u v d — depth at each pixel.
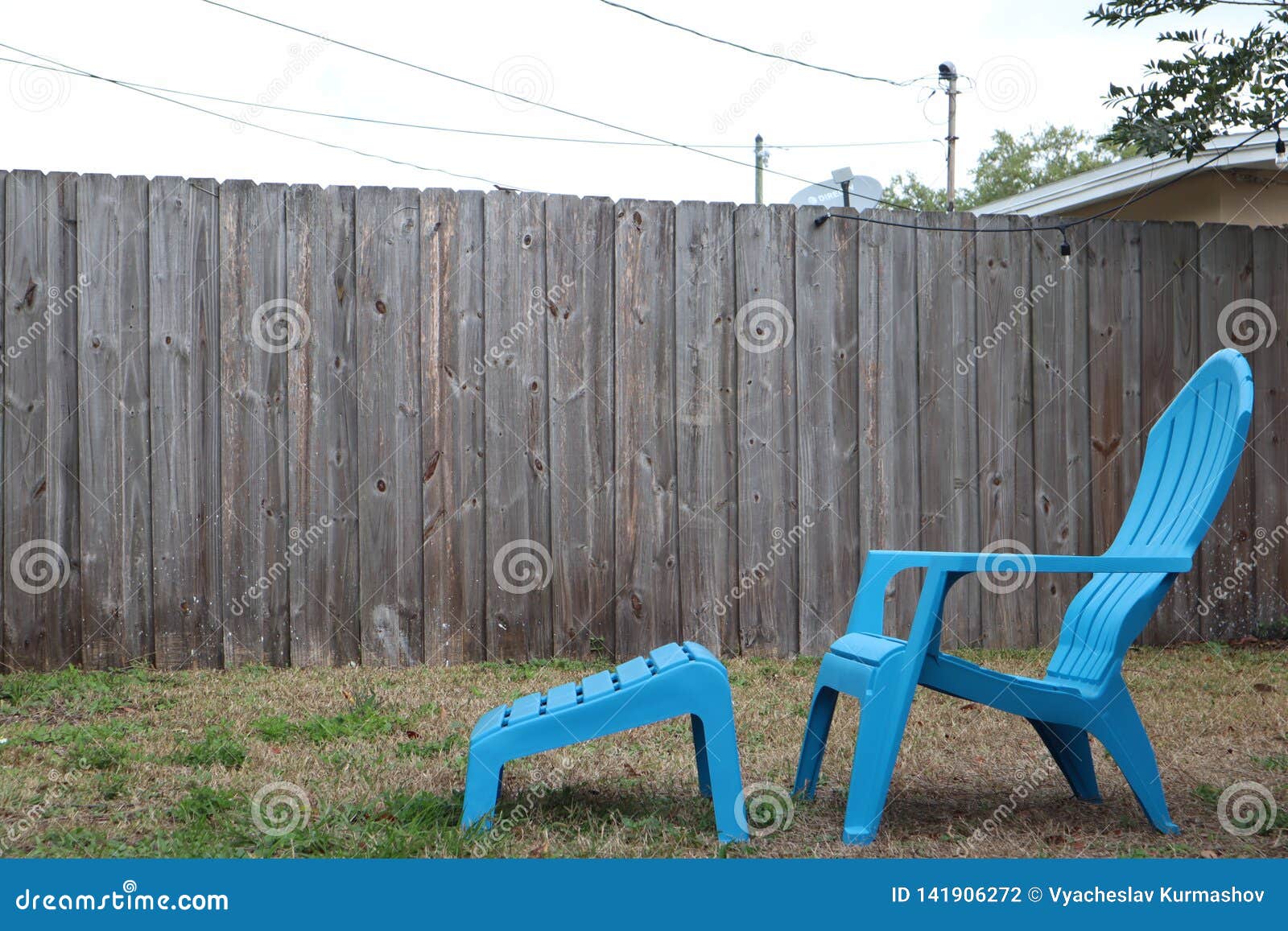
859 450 4.81
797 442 4.76
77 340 4.30
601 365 4.62
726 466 4.71
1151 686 4.13
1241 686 4.14
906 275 4.85
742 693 4.00
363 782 2.79
